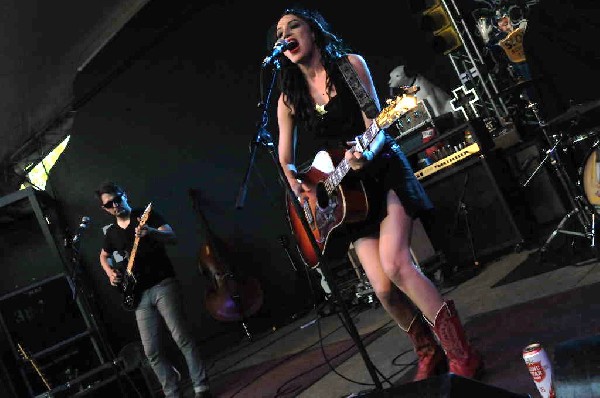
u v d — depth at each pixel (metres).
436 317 2.95
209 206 8.77
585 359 1.50
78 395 5.78
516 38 5.68
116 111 9.00
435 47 6.03
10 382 7.08
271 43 3.32
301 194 3.34
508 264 5.59
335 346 5.54
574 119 5.10
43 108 8.77
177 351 8.85
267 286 8.60
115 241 5.17
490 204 5.82
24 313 7.11
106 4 7.86
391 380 3.70
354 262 6.79
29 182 9.27
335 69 3.00
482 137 5.80
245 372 6.28
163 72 8.75
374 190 2.97
